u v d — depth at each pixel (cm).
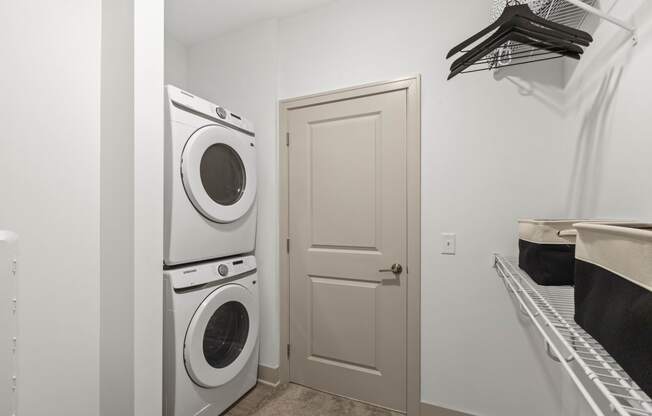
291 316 199
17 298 93
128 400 109
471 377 152
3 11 92
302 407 172
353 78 180
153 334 115
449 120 158
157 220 117
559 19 119
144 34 112
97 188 116
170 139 138
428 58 162
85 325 112
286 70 200
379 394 173
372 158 176
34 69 98
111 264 113
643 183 79
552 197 139
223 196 171
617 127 92
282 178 200
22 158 96
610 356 51
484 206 151
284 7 190
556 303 79
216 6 189
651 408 38
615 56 93
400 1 169
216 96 222
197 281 146
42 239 101
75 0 109
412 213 165
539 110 141
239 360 168
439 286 159
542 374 139
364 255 178
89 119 113
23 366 97
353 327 181
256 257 205
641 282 42
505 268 121
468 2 155
